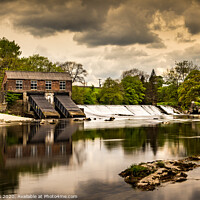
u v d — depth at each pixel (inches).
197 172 592.1
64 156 799.7
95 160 742.5
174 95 4756.4
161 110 4805.6
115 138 1252.5
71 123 2283.5
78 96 4195.4
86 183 526.6
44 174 587.8
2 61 4168.3
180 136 1321.4
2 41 4776.1
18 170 621.9
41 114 2778.1
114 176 573.9
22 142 1119.6
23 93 3238.2
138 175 566.6
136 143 1082.1
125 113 4109.3
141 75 5930.1
